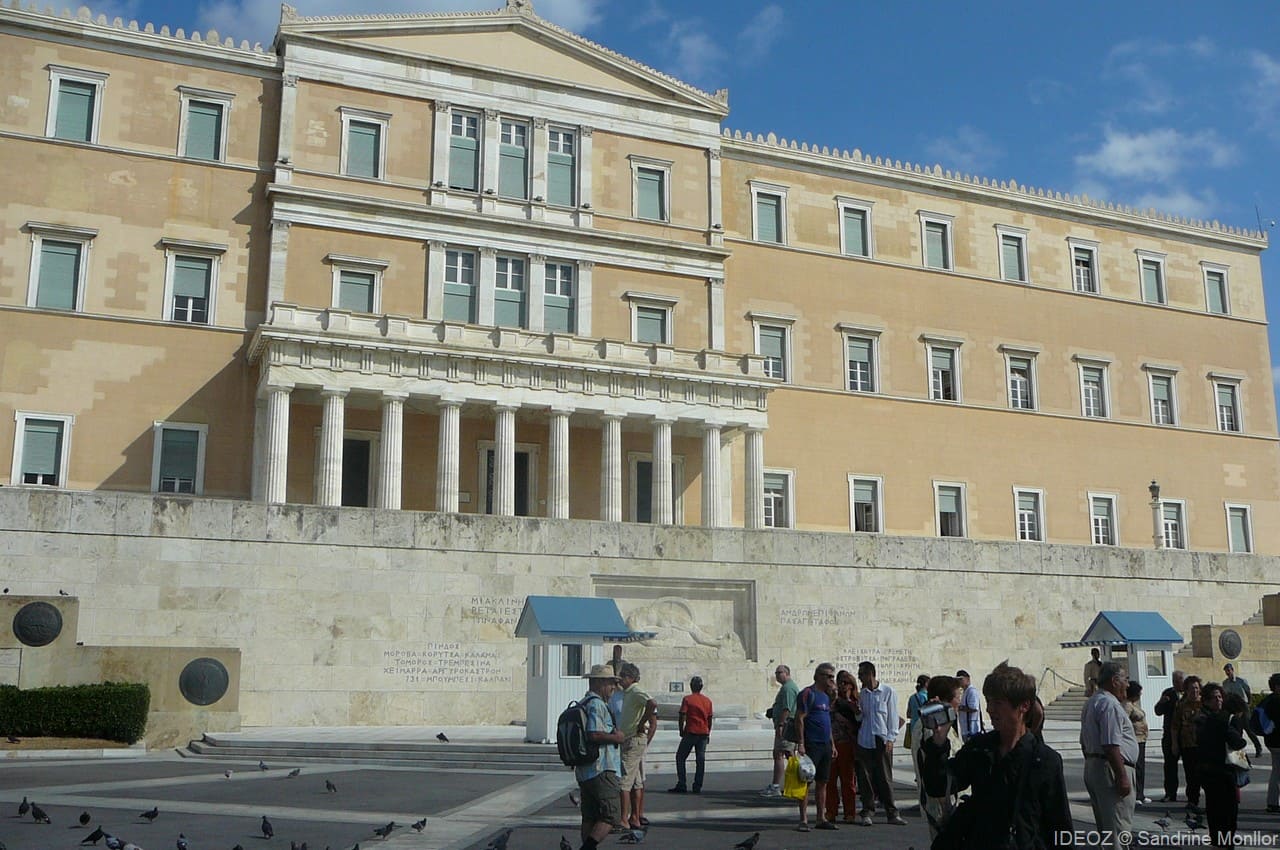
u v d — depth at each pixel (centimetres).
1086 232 7475
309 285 5453
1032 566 4697
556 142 6097
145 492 5112
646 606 4150
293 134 5553
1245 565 5153
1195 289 7762
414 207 5631
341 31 5691
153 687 3269
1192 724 1834
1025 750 912
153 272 5306
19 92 5225
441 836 1741
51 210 5191
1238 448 7625
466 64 5897
